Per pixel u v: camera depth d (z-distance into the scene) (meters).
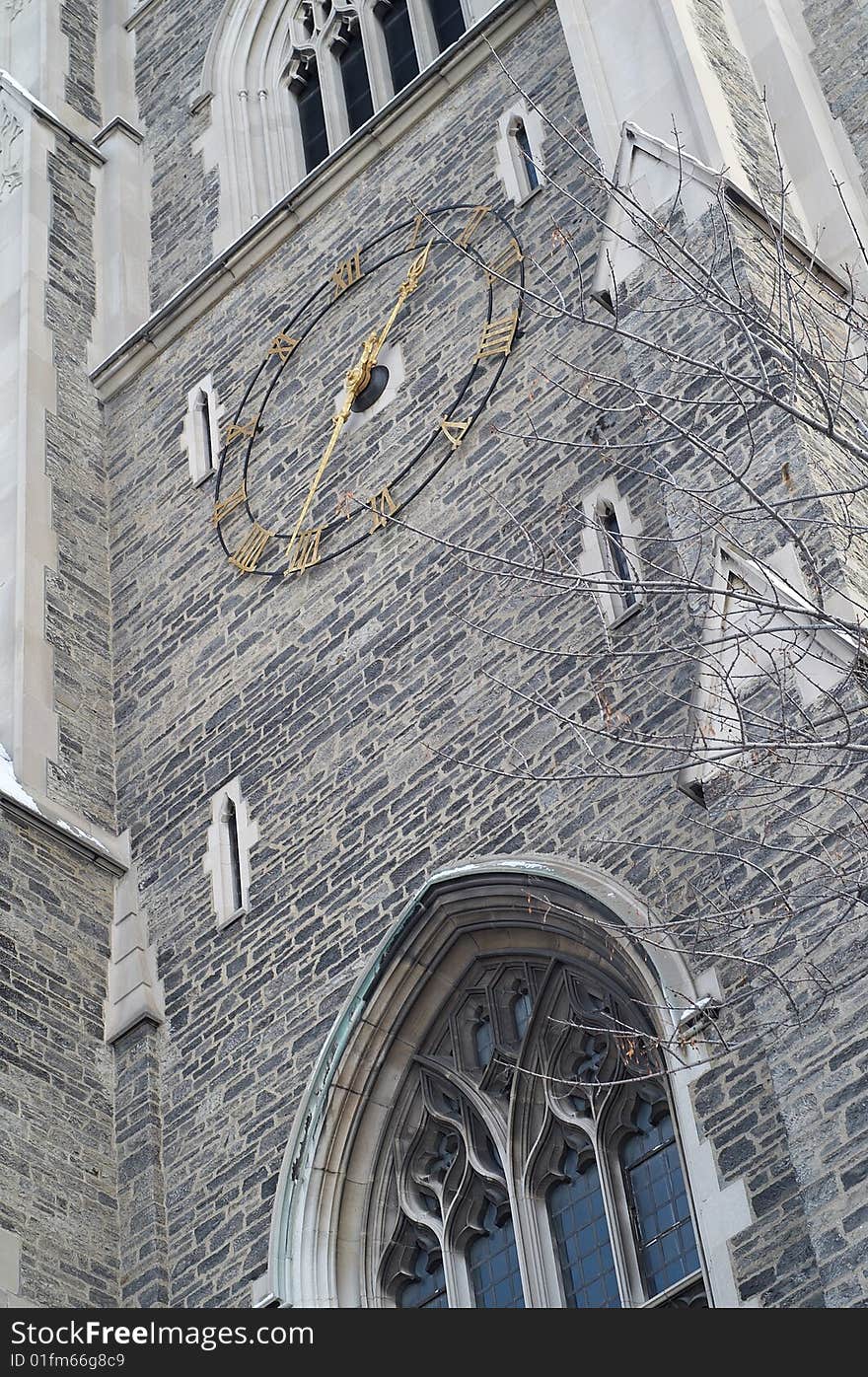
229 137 32.56
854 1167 16.23
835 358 21.41
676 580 16.66
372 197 28.50
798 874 17.50
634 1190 20.22
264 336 28.83
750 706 18.58
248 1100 23.05
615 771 17.14
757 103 25.42
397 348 26.81
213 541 27.69
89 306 31.81
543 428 24.41
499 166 27.03
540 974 21.73
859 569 18.98
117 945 25.27
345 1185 21.95
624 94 25.11
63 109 34.25
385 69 31.58
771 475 19.89
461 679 23.66
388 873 23.17
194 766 26.06
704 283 19.19
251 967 23.92
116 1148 23.73
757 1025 17.72
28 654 27.08
